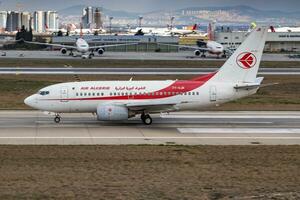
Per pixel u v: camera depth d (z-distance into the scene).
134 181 66.69
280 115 133.62
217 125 117.75
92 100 118.81
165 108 118.88
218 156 83.38
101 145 93.31
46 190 62.00
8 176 68.88
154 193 61.03
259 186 64.62
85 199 58.47
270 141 99.69
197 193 61.16
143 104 116.44
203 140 100.31
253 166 76.19
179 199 58.78
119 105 116.19
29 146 91.56
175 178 68.56
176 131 110.00
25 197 59.06
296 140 100.94
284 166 76.25
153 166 75.62
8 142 96.38
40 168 73.75
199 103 120.62
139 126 115.62
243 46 121.94
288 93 183.00
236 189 63.12
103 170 72.75
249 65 122.56
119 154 84.44
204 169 74.06
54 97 119.06
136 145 93.44
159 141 99.00
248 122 122.31
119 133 106.75
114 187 63.62
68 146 91.88
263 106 150.50
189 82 121.44
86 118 125.44
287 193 61.28
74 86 120.06
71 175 69.62
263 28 121.31
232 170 73.50
